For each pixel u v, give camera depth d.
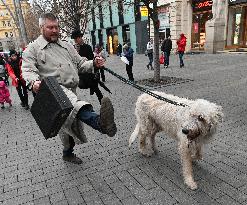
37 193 3.96
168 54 15.37
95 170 4.43
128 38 31.05
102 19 35.06
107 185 3.98
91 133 6.08
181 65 14.97
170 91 9.41
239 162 4.31
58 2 16.16
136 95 9.38
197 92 8.91
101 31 36.78
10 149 5.71
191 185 3.70
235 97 7.89
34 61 3.54
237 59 15.72
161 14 24.06
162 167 4.35
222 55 18.27
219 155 4.57
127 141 5.49
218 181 3.84
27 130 6.88
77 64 3.98
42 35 3.65
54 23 3.56
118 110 7.70
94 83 7.39
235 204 3.34
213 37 19.56
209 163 4.34
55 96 2.73
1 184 4.29
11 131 6.94
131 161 4.63
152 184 3.89
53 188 4.04
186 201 3.46
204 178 3.93
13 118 8.23
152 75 13.36
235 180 3.84
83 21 17.05
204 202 3.41
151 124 4.55
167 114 4.02
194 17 22.11
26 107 9.23
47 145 5.71
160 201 3.51
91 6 16.61
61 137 4.52
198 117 3.39
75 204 3.62
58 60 3.63
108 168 4.46
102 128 2.84
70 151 4.78
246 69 12.24
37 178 4.37
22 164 4.92
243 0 18.05
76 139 3.41
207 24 19.81
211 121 3.40
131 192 3.76
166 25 23.70
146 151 4.82
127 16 29.92
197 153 3.96
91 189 3.92
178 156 4.68
